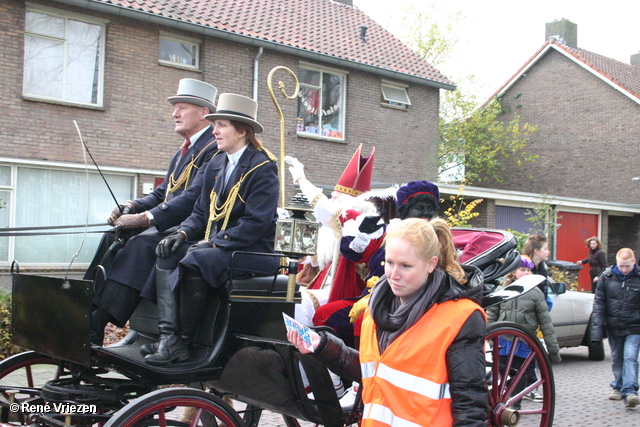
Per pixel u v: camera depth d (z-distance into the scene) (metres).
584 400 6.87
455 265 2.80
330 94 15.75
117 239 3.77
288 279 3.64
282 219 3.55
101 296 3.64
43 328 3.47
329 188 14.91
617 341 6.89
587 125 25.08
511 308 6.09
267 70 14.39
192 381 3.38
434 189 3.79
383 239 3.78
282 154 4.33
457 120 27.48
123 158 12.42
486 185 28.09
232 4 14.97
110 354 3.29
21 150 11.34
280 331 3.71
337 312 3.92
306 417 3.61
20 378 6.05
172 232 3.94
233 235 3.61
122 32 12.40
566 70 25.78
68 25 11.93
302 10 16.84
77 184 12.03
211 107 4.39
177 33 13.13
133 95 12.55
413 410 2.54
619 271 6.86
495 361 4.16
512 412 4.07
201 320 3.63
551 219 18.61
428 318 2.62
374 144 16.42
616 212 22.06
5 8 11.15
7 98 11.20
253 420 4.19
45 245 11.70
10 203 11.34
